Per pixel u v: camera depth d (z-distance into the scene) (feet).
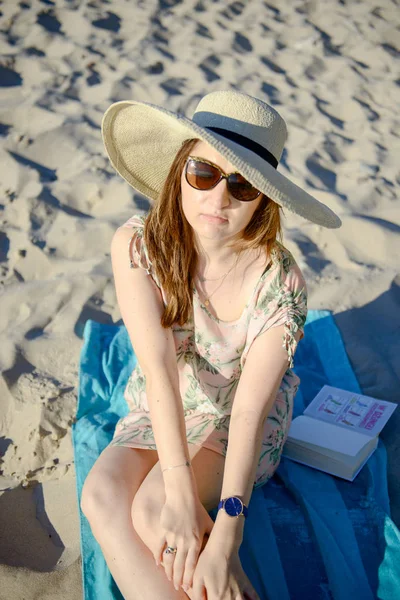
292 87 17.62
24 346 9.20
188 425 6.75
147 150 6.43
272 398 6.09
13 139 14.02
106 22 20.25
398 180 13.74
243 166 5.04
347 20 21.74
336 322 10.02
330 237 11.87
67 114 15.23
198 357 6.59
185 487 5.62
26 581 6.15
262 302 6.19
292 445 7.34
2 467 7.50
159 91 16.65
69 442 7.79
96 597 5.86
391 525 6.49
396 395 8.63
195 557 5.33
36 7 20.29
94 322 9.71
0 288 10.39
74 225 11.80
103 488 5.92
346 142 15.10
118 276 6.36
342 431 7.42
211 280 6.19
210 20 21.26
